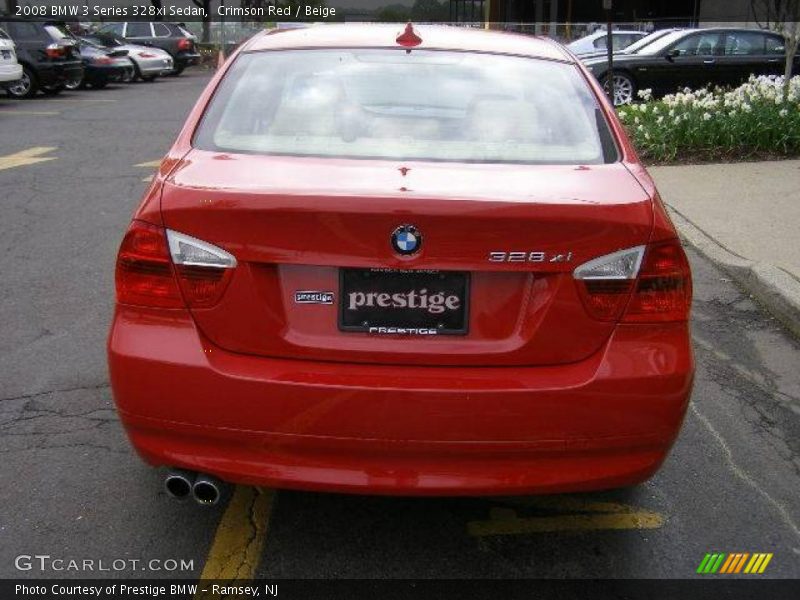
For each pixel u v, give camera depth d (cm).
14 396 418
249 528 321
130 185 934
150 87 2391
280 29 410
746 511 339
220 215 262
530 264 262
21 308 541
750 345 505
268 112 329
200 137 319
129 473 353
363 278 264
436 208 256
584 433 267
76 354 469
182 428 270
